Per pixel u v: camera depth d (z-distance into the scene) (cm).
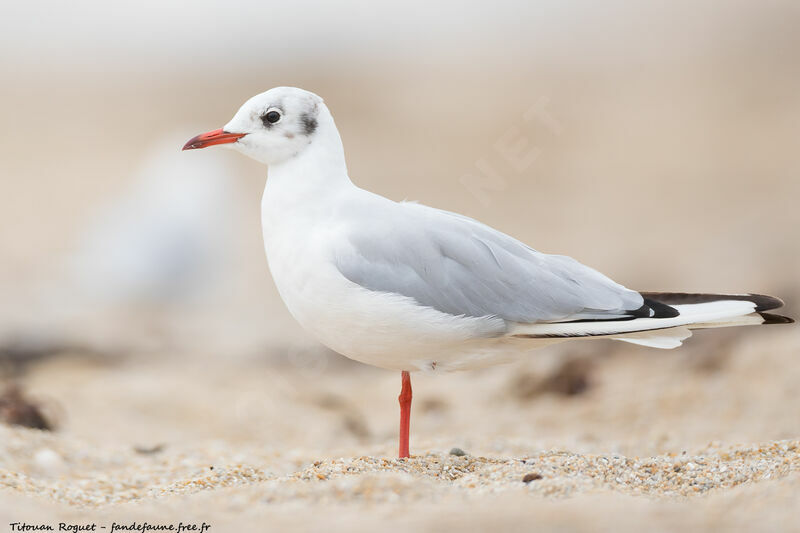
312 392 1342
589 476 672
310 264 718
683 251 1766
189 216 1730
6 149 3266
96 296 1705
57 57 5141
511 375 1337
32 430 995
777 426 1027
